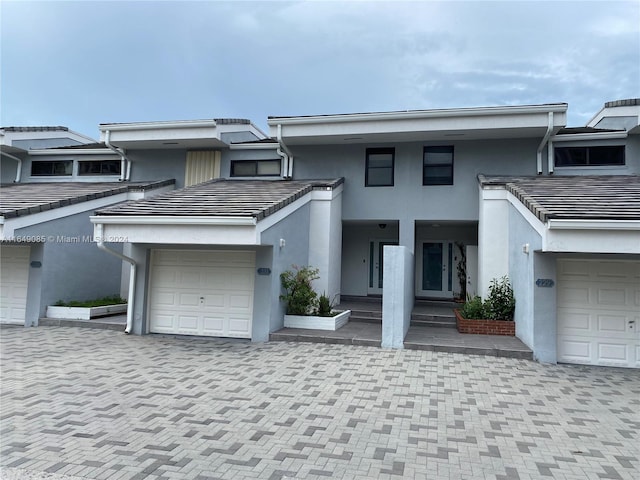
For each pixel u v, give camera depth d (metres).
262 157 14.45
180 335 10.58
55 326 11.25
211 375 7.16
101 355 8.41
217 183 13.55
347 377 7.09
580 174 12.38
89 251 12.74
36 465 4.11
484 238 11.14
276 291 10.11
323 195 12.26
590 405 6.03
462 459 4.39
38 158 16.19
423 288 16.00
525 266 9.10
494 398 6.23
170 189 14.60
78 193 13.04
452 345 8.93
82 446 4.53
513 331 10.05
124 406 5.71
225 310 10.45
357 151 13.72
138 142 14.24
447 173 13.20
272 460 4.29
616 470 4.21
